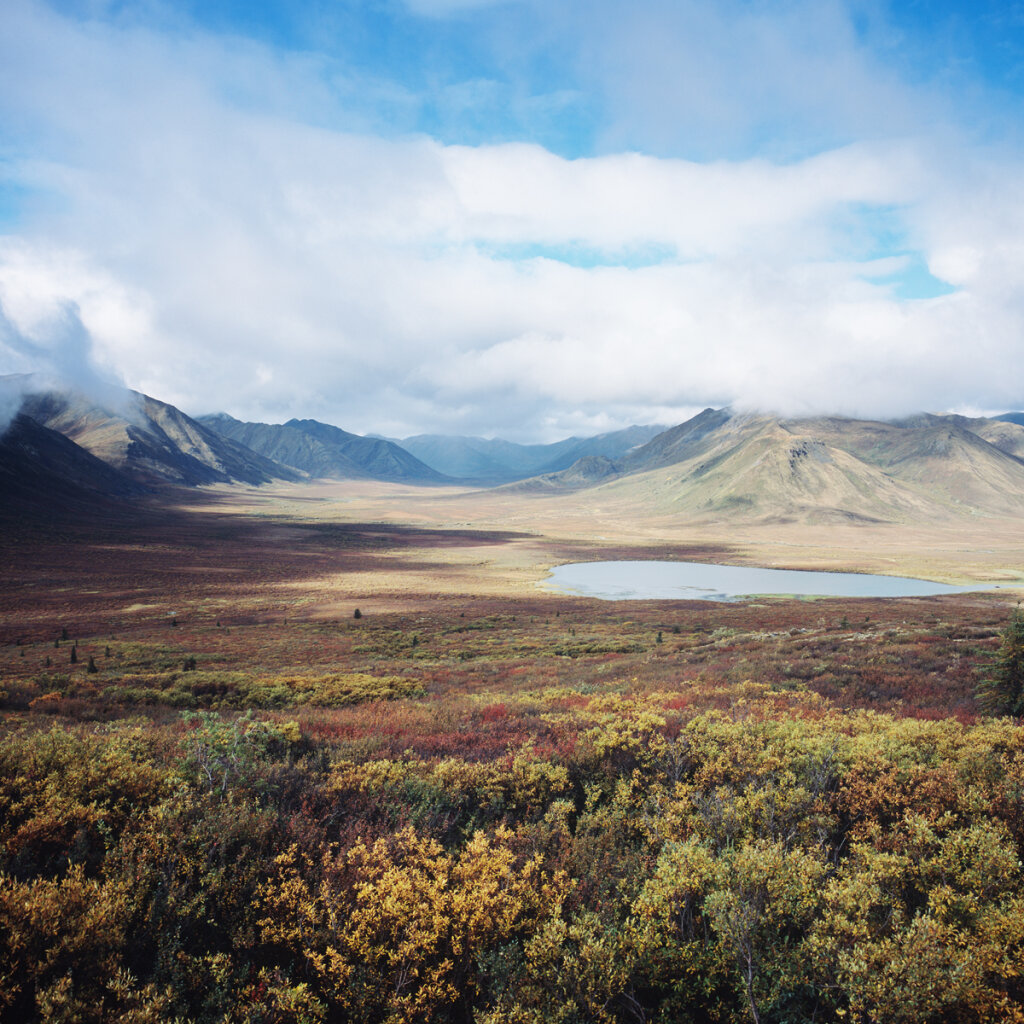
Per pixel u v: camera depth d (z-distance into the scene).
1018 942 5.54
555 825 8.88
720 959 5.70
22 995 5.02
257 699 25.84
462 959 6.09
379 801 9.12
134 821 7.33
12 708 22.14
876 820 8.37
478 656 50.62
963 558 191.88
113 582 120.12
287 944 5.97
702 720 13.06
